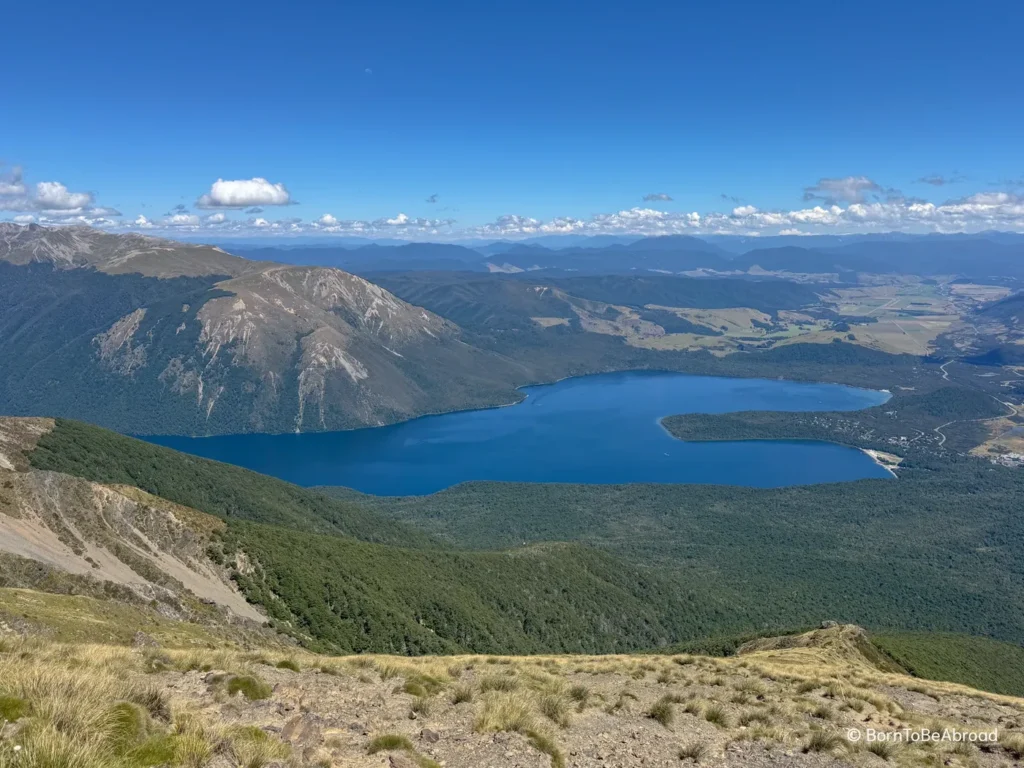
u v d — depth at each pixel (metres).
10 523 87.38
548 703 23.89
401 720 20.78
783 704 30.36
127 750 13.87
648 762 20.41
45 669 16.91
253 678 21.88
